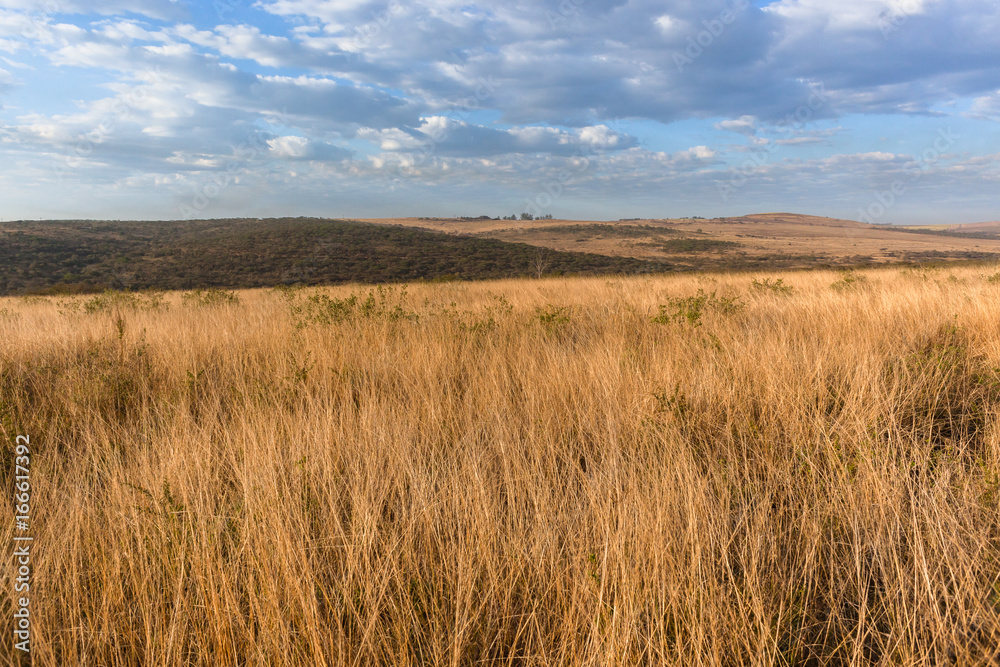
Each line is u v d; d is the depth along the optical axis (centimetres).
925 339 513
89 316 833
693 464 262
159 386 448
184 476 260
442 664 170
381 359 500
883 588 201
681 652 162
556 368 434
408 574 204
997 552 203
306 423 328
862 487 243
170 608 194
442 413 367
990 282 915
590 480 257
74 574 199
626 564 192
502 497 263
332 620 185
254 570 203
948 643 172
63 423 359
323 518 238
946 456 272
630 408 347
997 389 371
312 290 1399
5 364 477
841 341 505
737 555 213
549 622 189
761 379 391
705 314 671
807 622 189
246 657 175
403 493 253
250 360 528
